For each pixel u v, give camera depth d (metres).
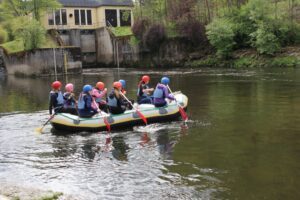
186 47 45.19
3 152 10.54
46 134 12.41
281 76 27.80
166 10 48.66
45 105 18.58
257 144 10.34
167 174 8.39
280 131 11.58
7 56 42.62
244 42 42.72
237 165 8.77
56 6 50.97
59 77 36.25
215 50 43.72
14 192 7.58
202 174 8.30
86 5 55.91
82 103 12.64
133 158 9.60
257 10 40.56
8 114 16.22
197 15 46.56
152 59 47.06
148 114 13.16
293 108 15.05
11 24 52.22
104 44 52.09
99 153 10.17
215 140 10.88
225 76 29.70
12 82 32.75
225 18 43.91
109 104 12.85
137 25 47.41
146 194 7.42
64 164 9.38
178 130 12.19
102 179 8.27
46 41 45.09
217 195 7.24
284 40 40.72
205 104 16.80
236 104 16.50
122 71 41.56
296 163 8.73
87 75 37.41
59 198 7.35
